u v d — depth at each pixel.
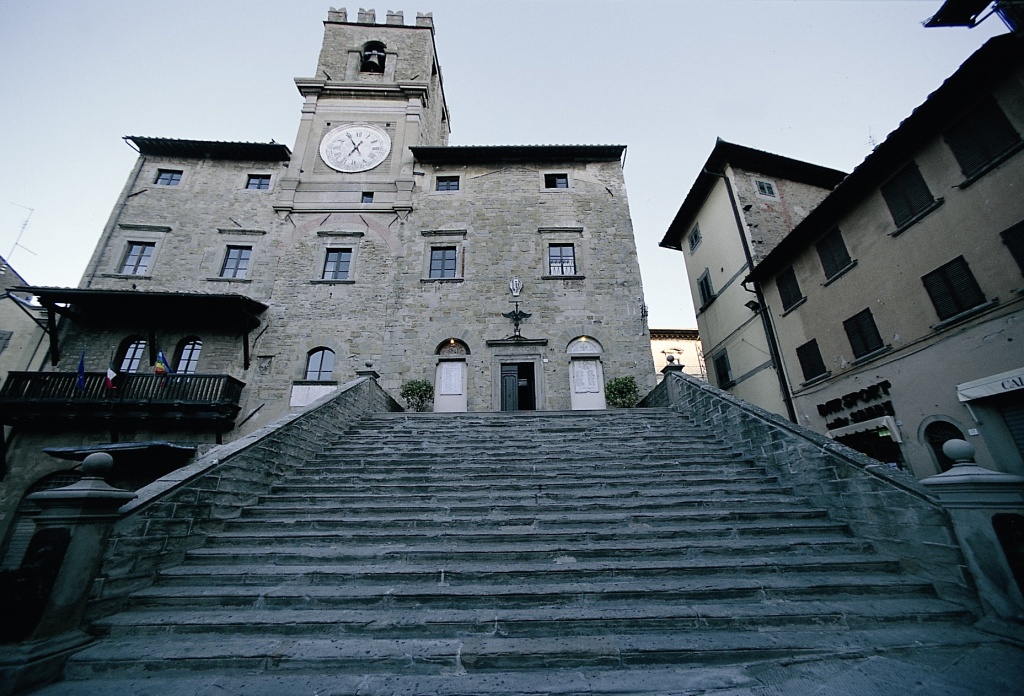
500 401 14.43
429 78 21.11
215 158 18.19
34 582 3.09
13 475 11.90
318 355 15.16
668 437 8.09
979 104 8.38
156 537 4.21
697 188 18.61
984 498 3.48
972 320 8.47
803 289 13.09
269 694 2.69
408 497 5.89
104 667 3.00
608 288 16.05
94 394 12.50
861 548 4.45
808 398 12.88
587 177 18.27
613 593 3.69
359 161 18.39
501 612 3.49
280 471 6.63
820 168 16.97
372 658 3.00
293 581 4.05
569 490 6.02
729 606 3.55
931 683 2.59
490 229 17.02
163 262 15.93
